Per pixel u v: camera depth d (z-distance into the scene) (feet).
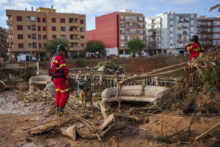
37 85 30.60
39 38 180.45
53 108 20.38
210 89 15.58
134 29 231.30
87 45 201.05
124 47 225.97
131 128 14.21
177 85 17.48
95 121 16.01
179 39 258.57
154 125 14.33
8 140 13.05
